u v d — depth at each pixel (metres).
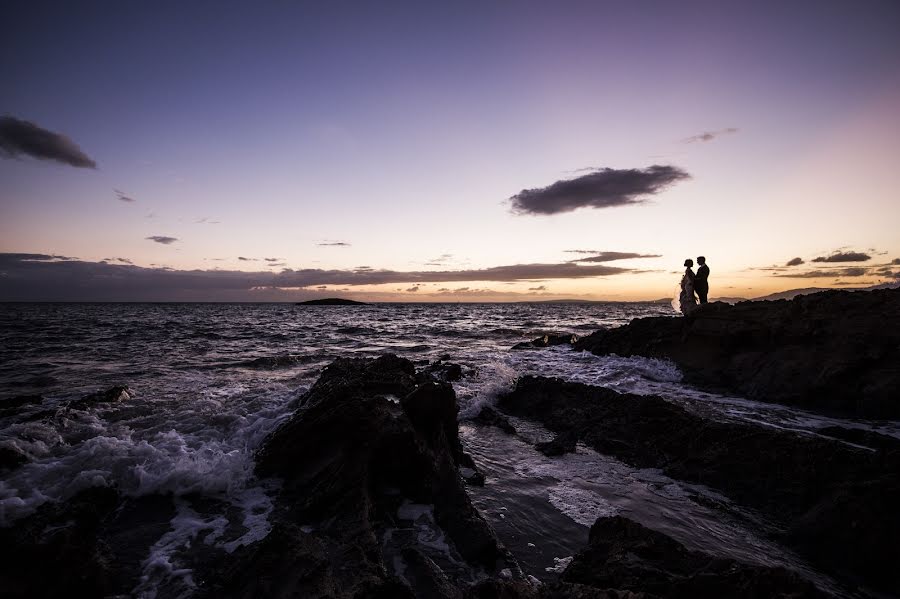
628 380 15.50
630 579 4.18
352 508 5.67
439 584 4.48
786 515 6.43
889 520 5.24
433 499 6.39
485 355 21.94
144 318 58.34
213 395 11.38
